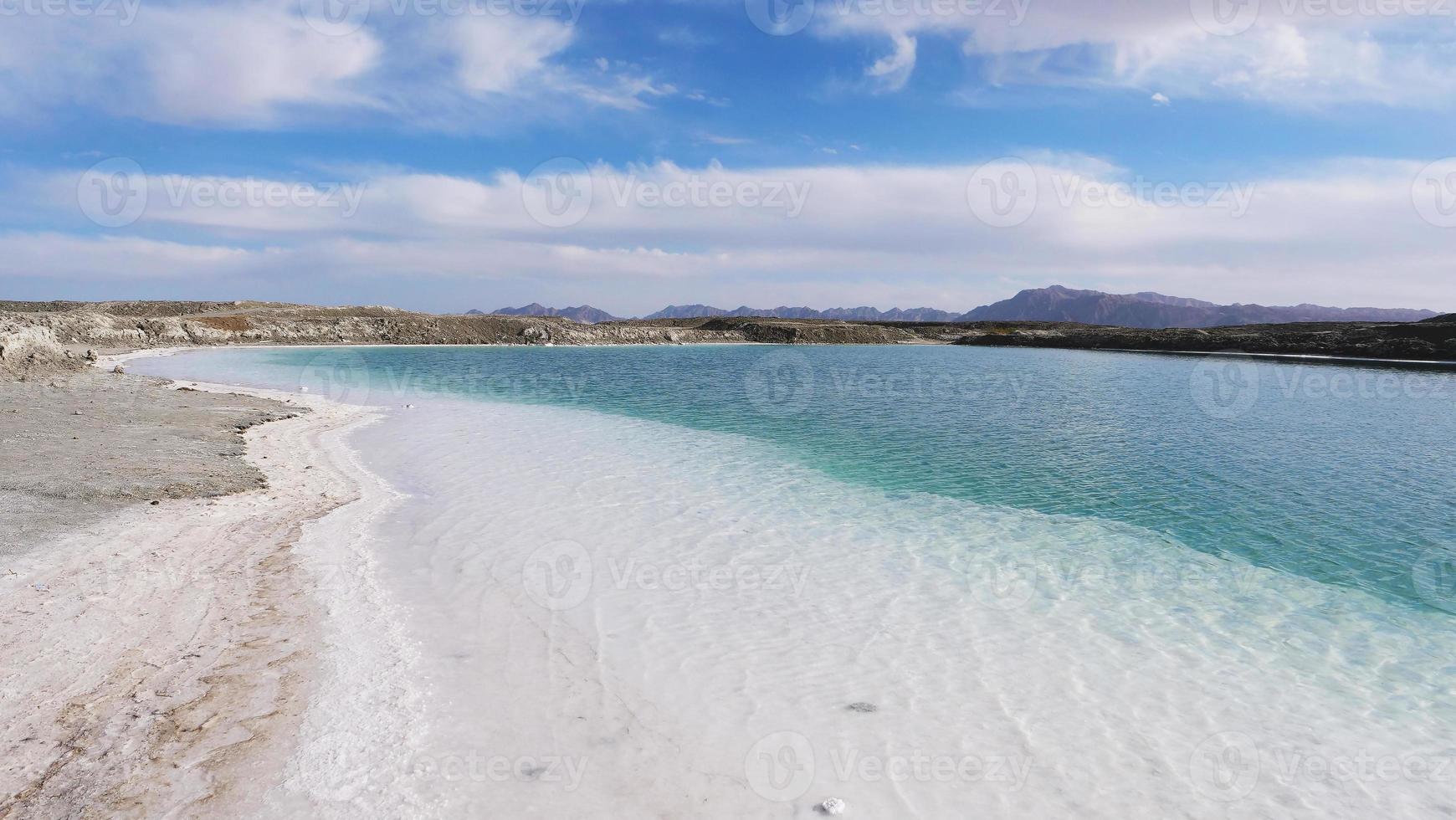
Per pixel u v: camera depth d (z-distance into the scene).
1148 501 13.68
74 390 24.38
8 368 27.08
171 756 5.17
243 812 4.66
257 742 5.40
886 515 12.58
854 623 8.05
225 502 11.69
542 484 14.09
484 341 86.25
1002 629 7.96
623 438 19.86
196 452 15.41
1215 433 22.36
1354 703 6.48
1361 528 11.91
